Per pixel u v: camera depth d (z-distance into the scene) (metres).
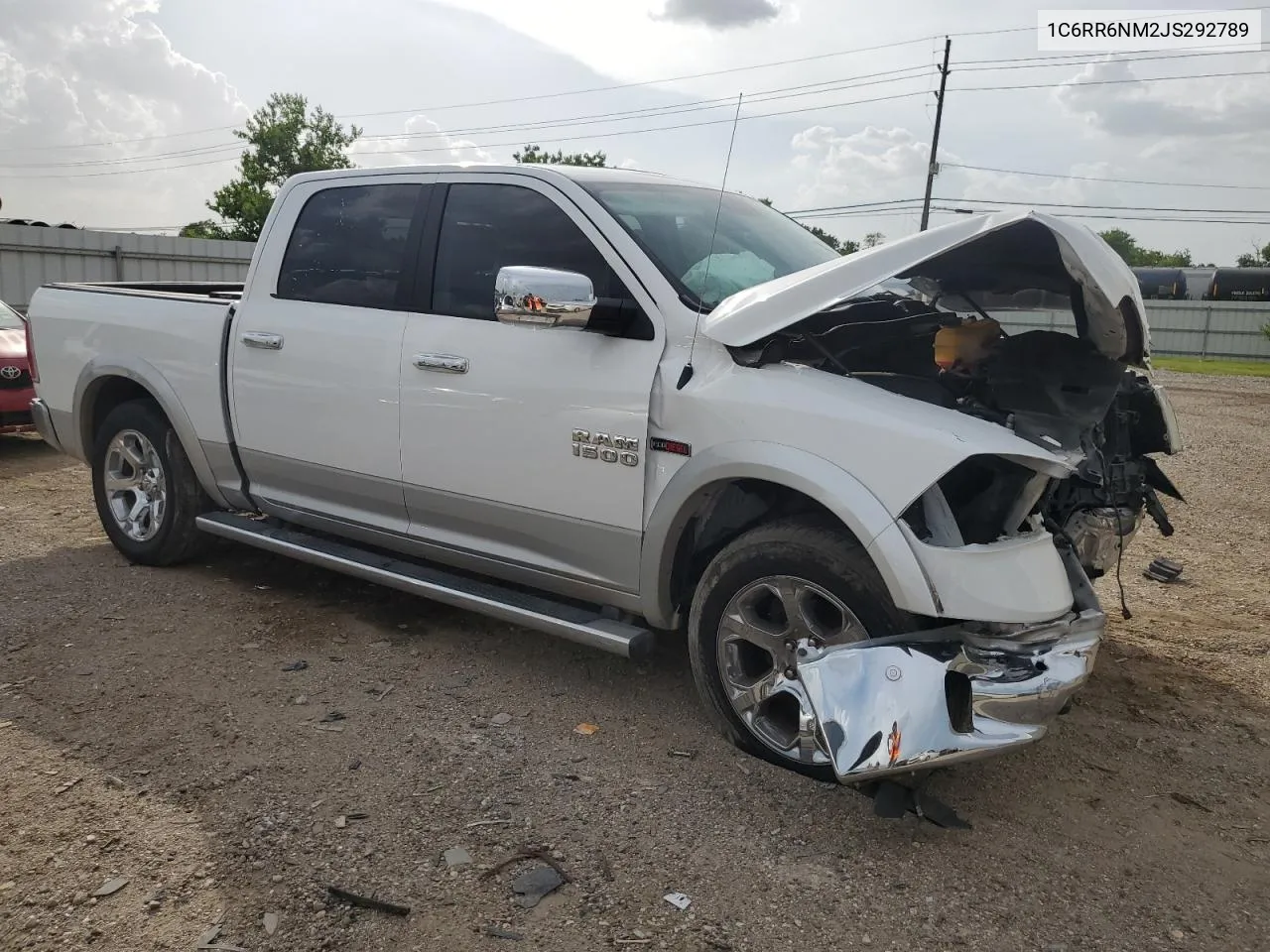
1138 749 3.58
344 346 4.29
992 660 2.89
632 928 2.53
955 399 3.33
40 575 5.25
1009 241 3.32
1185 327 31.48
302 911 2.57
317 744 3.46
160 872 2.72
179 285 6.30
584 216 3.75
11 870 2.72
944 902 2.67
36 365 5.74
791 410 3.15
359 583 5.22
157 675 4.01
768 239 4.24
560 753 3.43
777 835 2.95
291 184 4.71
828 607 3.23
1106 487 3.66
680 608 3.70
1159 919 2.63
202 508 5.25
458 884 2.69
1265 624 4.90
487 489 3.89
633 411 3.47
